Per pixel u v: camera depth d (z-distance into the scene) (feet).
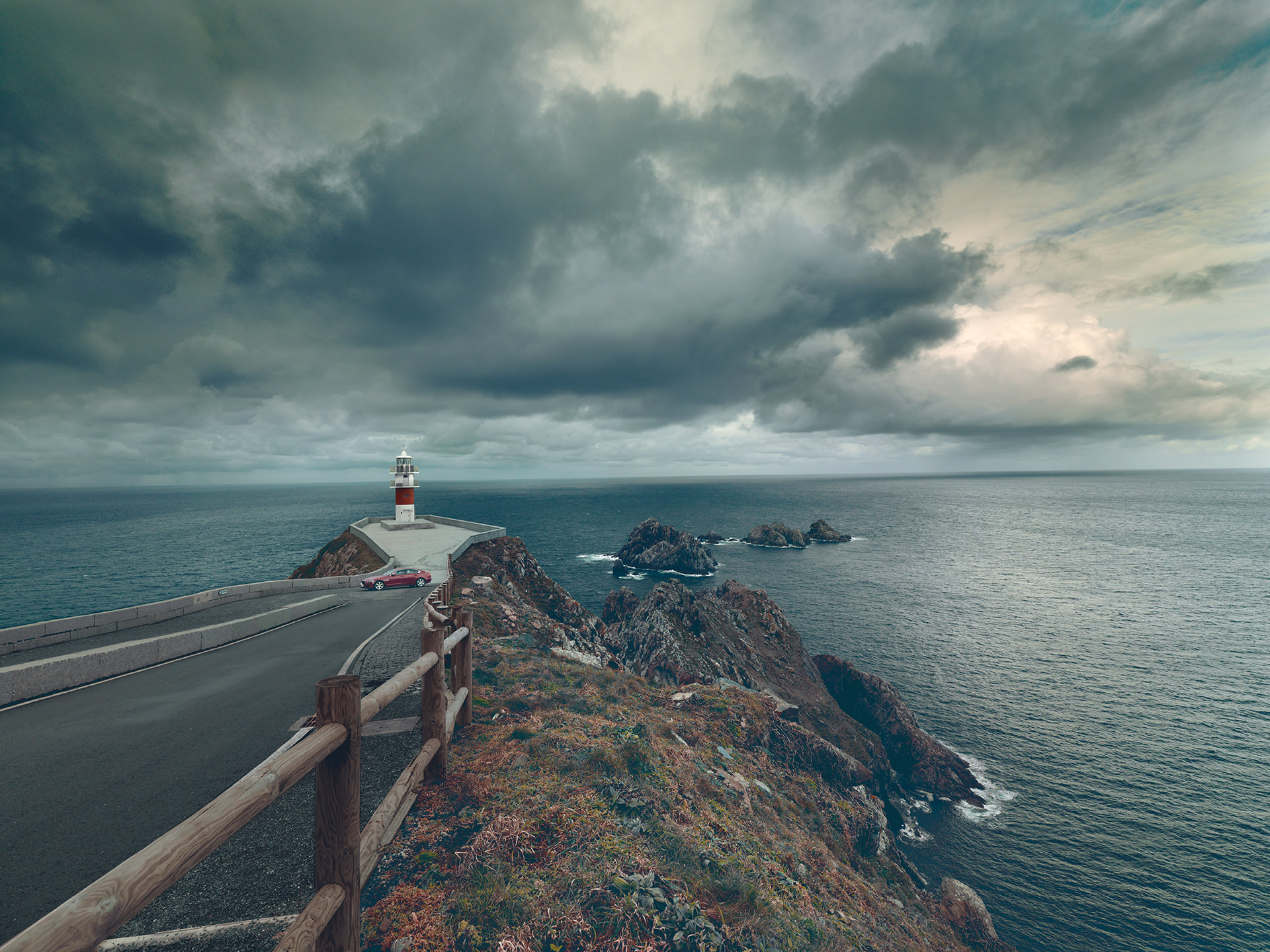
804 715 99.91
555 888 17.74
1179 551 389.39
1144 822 93.09
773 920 20.34
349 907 10.54
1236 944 70.69
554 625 80.02
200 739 31.22
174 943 14.88
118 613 68.44
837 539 419.95
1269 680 154.30
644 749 29.66
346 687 10.32
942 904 53.11
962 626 199.72
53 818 22.75
